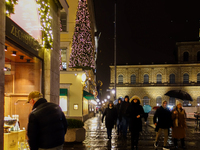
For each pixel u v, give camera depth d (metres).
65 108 20.45
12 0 5.89
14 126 6.70
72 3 23.16
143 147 9.11
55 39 9.96
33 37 7.79
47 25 8.66
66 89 20.31
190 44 62.69
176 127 8.97
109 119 10.72
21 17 6.73
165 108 8.69
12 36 6.00
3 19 5.09
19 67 8.37
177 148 9.00
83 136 10.23
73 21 23.03
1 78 4.87
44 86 8.83
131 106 8.64
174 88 62.19
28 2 7.21
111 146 9.24
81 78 20.59
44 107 3.84
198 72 61.53
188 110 28.50
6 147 5.91
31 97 4.12
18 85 8.33
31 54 7.61
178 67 62.59
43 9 8.41
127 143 9.98
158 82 63.44
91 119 26.56
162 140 10.93
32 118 3.63
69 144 9.64
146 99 63.22
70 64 21.05
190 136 12.48
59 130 3.81
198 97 60.75
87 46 20.97
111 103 10.90
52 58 9.29
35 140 3.58
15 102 8.24
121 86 64.25
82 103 20.47
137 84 63.88
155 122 8.73
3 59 5.02
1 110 4.80
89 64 20.98
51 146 3.65
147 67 64.06
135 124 8.48
